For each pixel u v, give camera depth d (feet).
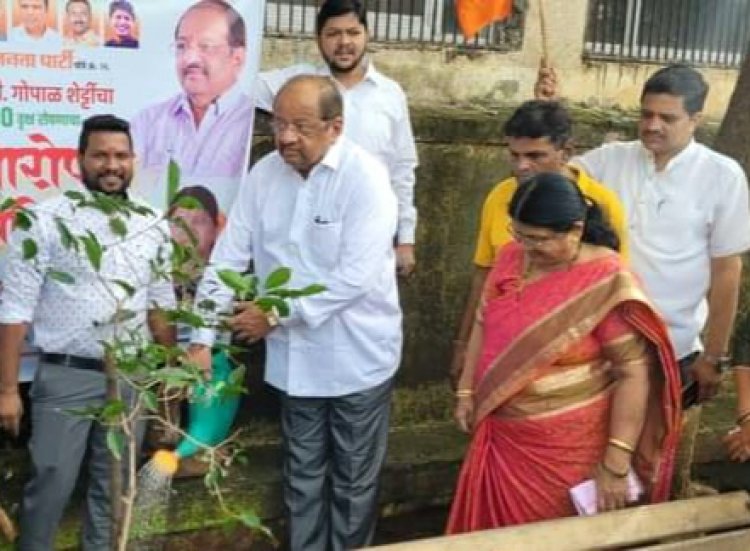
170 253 10.13
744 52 19.13
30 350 12.66
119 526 8.16
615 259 10.64
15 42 12.24
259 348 14.57
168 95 13.21
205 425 13.42
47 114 12.54
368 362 12.46
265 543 13.84
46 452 11.47
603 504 10.75
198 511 13.24
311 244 12.08
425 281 15.79
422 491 14.85
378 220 11.96
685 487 13.35
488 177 15.97
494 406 10.89
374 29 15.84
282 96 11.70
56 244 11.02
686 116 11.88
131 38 12.87
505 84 16.96
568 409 10.71
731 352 13.93
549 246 10.36
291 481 12.74
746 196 12.23
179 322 9.18
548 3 17.10
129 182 11.43
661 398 10.80
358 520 12.82
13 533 10.51
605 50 17.92
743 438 11.55
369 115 13.82
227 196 13.79
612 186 12.54
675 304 12.42
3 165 12.39
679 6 18.52
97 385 11.44
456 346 13.16
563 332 10.55
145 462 12.86
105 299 11.17
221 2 13.34
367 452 12.73
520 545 9.65
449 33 16.42
